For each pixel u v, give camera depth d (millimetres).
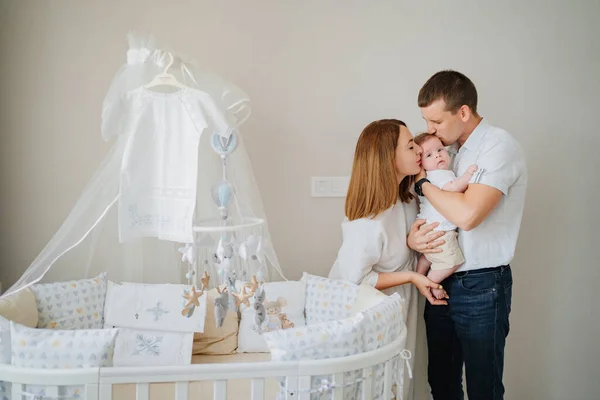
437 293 2018
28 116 2281
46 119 2293
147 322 2086
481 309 1965
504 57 2527
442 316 2125
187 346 2062
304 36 2432
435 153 2002
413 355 2152
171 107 1758
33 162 2293
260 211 1955
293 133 2445
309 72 2441
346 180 2482
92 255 2076
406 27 2484
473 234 1961
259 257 1722
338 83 2457
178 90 1827
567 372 2605
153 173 1772
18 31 2260
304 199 2469
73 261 2225
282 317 1903
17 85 2270
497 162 1893
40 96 2285
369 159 2006
